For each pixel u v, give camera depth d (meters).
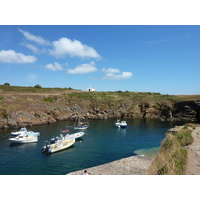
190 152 17.28
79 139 44.78
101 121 77.25
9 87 110.38
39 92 105.88
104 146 38.03
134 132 53.09
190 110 77.00
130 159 27.81
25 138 41.72
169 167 13.42
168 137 26.30
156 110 88.75
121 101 98.56
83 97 100.19
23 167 26.66
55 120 73.94
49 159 30.08
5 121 61.06
